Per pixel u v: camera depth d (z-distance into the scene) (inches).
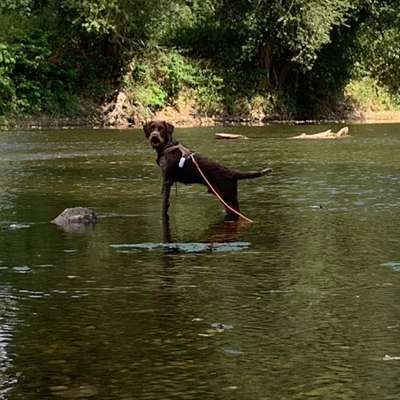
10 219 438.6
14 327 243.9
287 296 276.4
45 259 338.3
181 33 1656.0
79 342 229.9
